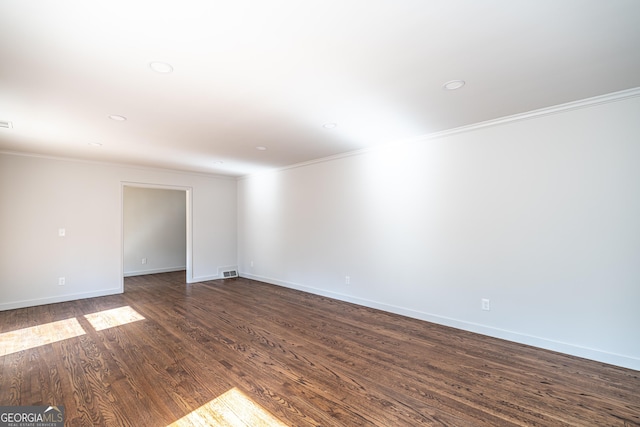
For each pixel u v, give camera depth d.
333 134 3.79
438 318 3.78
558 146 2.96
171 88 2.46
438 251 3.78
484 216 3.42
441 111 3.05
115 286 5.44
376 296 4.45
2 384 2.40
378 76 2.31
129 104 2.75
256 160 5.28
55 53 1.93
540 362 2.75
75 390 2.32
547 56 2.05
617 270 2.68
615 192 2.69
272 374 2.56
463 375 2.54
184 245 8.17
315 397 2.23
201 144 4.16
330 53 1.99
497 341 3.23
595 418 1.98
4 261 4.45
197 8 1.54
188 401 2.18
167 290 5.72
